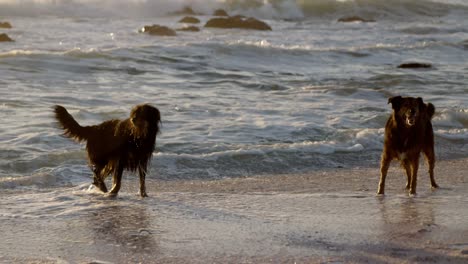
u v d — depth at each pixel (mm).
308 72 26594
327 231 8289
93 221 8727
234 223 8656
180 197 10219
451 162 13359
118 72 23609
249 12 60188
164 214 9117
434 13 62656
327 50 31938
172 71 24625
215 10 59844
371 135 14883
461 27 50500
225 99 19469
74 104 17688
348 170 12609
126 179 11625
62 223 8625
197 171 12148
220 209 9422
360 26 51281
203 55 28125
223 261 7180
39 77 21578
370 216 9047
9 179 11023
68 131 10477
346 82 23875
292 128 15562
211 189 10914
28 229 8344
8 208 9328
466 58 33500
